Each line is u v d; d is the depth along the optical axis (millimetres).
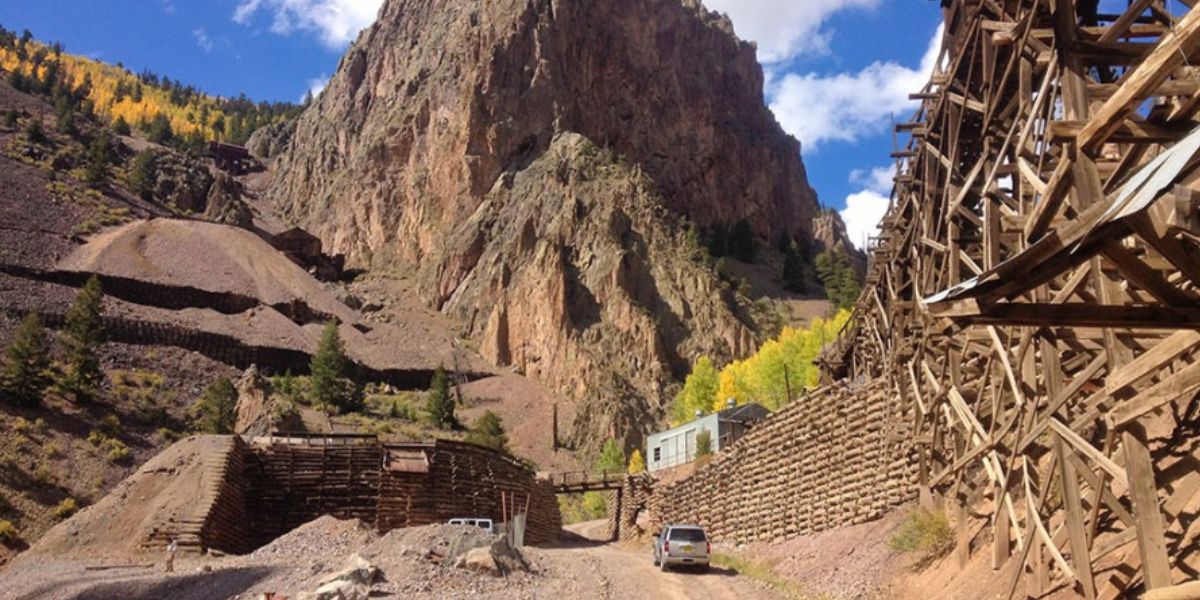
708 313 149625
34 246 130625
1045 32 15086
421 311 167500
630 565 30344
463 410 124688
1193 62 10766
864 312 36062
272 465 43844
